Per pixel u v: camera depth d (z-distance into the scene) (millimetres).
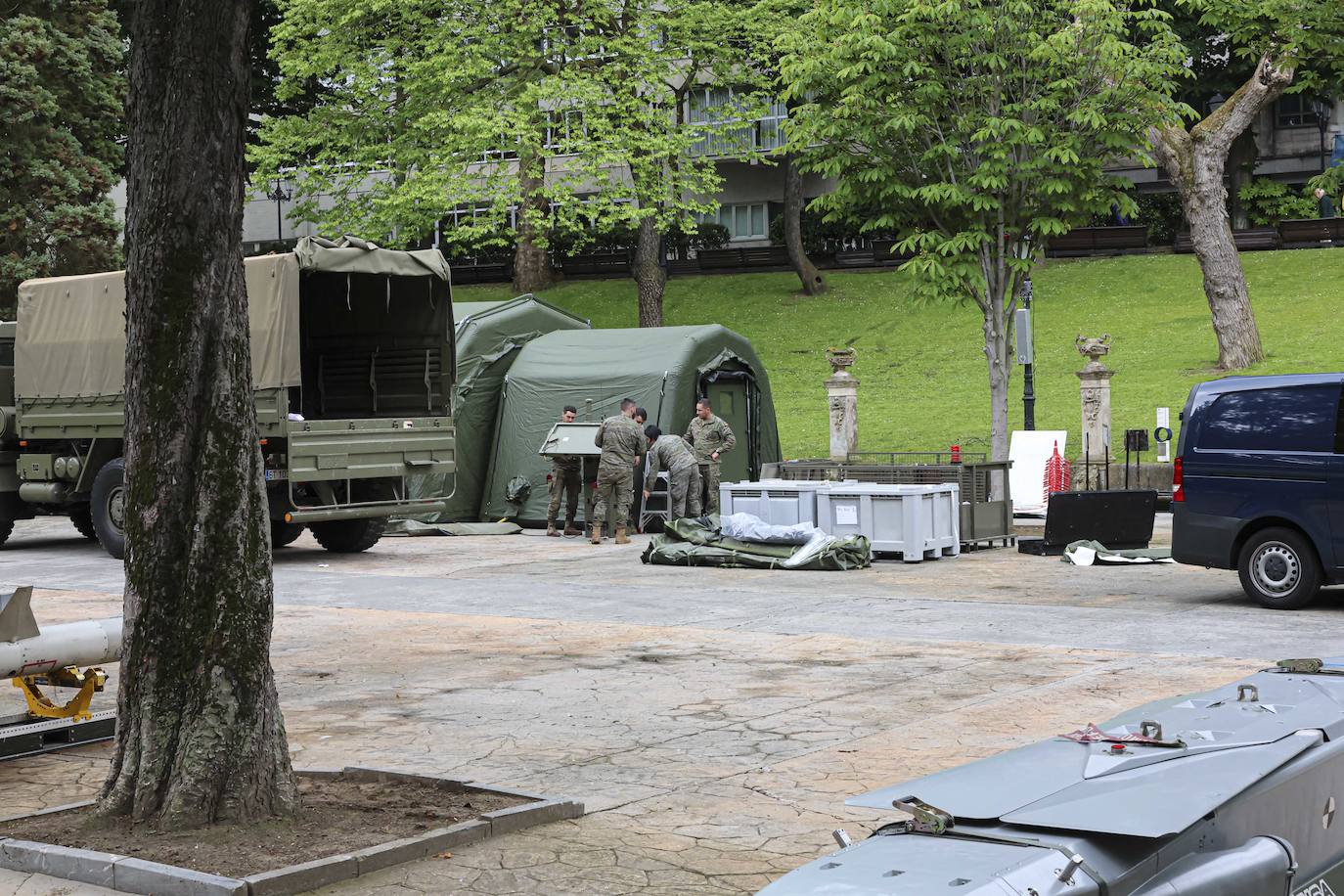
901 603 13305
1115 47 19688
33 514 20922
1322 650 10289
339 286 19438
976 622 11984
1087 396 24984
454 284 53625
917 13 19656
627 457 19922
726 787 6680
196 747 5836
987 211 20906
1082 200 20922
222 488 5934
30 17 33250
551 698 9008
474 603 13891
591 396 22156
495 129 34188
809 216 49312
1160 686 8945
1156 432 24844
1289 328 35156
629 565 17047
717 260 50969
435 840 5609
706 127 40000
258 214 57688
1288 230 44375
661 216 38312
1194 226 32469
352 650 11102
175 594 5910
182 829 5730
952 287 20797
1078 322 39188
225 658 5883
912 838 2904
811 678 9547
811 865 2807
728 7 38938
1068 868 2682
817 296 45938
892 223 21656
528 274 49250
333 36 37969
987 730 7777
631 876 5305
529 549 19484
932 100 20359
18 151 32500
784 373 38500
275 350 16734
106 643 8375
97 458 19219
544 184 37438
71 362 19062
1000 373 21109
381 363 19484
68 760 7727
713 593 14289
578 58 38094
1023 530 21062
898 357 38594
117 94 35531
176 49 5938
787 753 7367
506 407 22828
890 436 30203
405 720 8430
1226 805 3076
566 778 6926
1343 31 31062
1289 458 12422
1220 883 2891
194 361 5941
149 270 5965
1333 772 3520
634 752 7465
